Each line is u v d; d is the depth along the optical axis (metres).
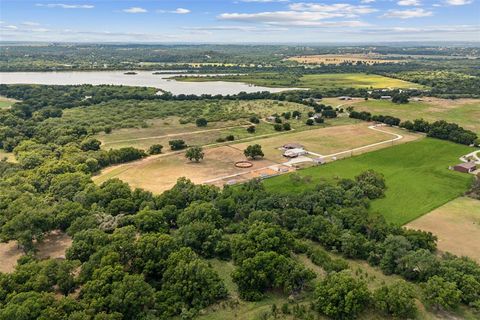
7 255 103.88
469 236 114.00
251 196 132.88
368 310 84.38
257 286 90.00
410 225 120.88
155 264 93.56
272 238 99.06
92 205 123.31
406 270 95.06
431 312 83.81
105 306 78.06
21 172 155.12
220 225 116.94
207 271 89.56
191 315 81.75
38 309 73.25
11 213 111.31
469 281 85.88
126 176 164.12
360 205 128.88
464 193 144.50
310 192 133.62
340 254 107.94
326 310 81.25
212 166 176.25
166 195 129.00
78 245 97.19
